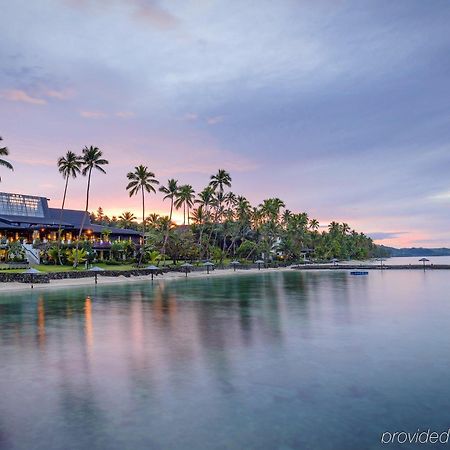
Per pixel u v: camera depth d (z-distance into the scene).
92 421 11.12
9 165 61.09
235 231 124.56
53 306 35.72
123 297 43.31
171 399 12.72
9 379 14.82
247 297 43.16
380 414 11.51
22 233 85.56
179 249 99.44
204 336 22.42
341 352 18.64
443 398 12.70
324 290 51.41
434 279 73.19
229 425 10.83
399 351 18.78
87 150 78.56
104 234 98.31
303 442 9.89
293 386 13.89
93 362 17.08
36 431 10.54
